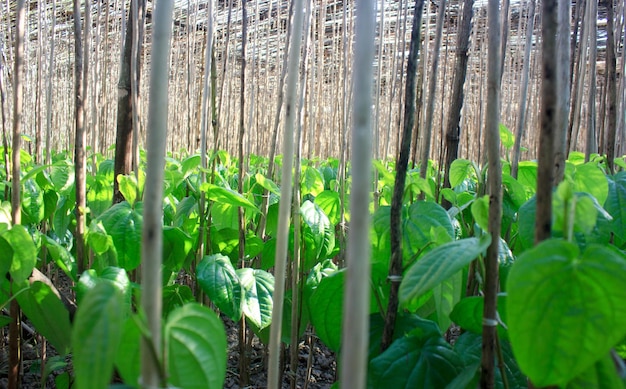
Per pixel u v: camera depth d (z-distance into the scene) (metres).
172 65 4.90
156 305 0.55
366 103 0.48
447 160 1.50
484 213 0.77
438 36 1.29
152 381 0.55
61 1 4.30
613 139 1.69
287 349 2.01
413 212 1.04
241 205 1.52
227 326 2.48
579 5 1.98
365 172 0.48
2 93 1.51
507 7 1.61
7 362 1.99
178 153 3.83
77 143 1.24
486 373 0.75
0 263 0.94
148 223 0.54
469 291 1.15
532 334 0.56
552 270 0.55
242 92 1.67
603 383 0.62
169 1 0.56
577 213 0.61
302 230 1.60
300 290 1.61
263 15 4.55
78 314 0.48
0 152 2.68
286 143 0.81
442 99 1.96
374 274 1.03
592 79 1.73
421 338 0.90
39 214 1.57
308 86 3.09
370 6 0.48
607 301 0.54
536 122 3.76
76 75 1.22
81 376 0.46
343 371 0.50
